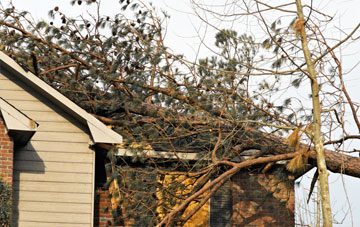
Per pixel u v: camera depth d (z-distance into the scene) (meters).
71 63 19.59
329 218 12.60
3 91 15.41
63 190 14.99
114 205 15.84
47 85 15.02
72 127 15.37
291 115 14.84
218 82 15.66
